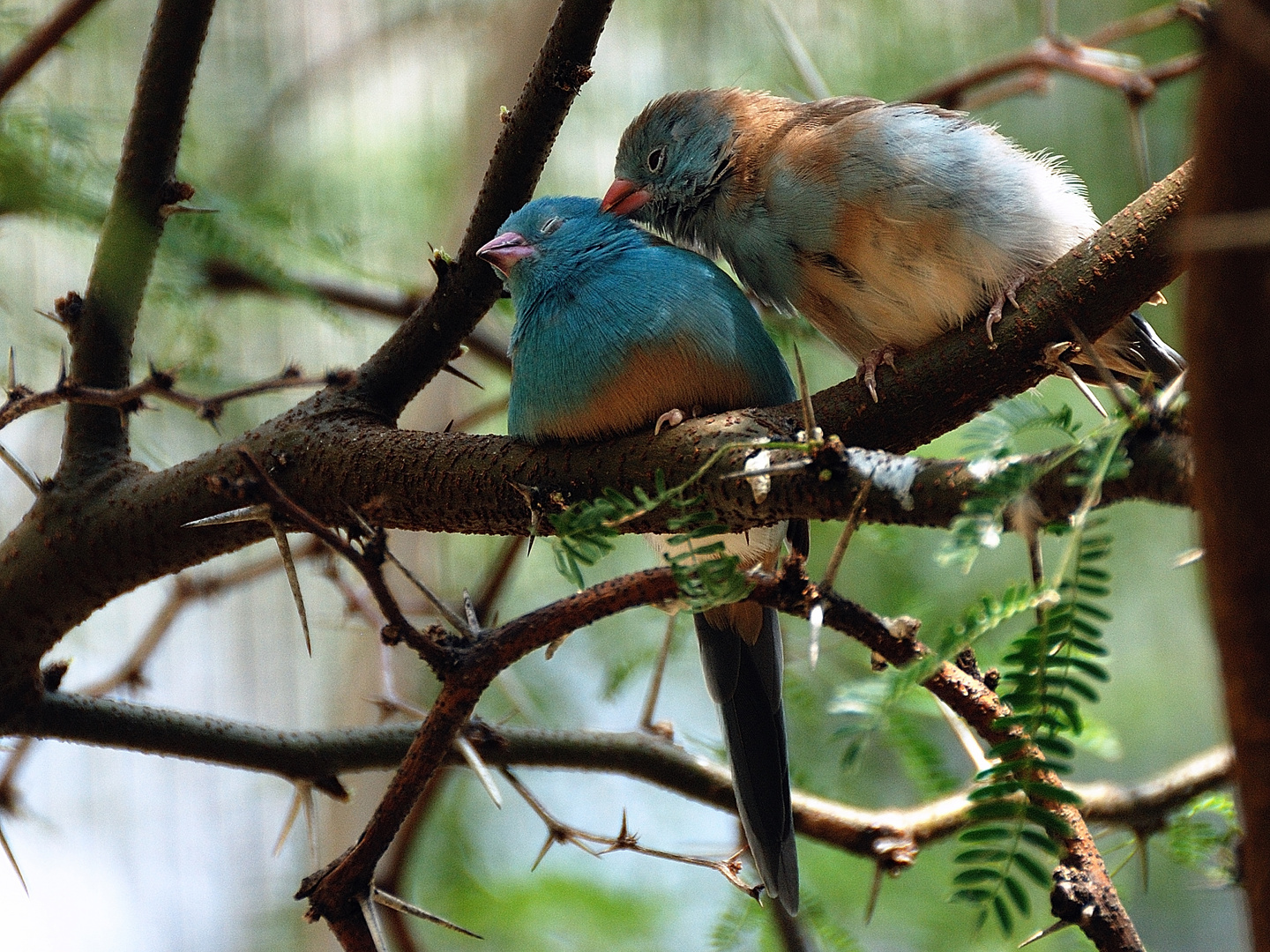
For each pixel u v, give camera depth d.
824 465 4.25
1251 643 2.50
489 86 10.57
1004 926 3.56
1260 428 2.40
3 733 5.56
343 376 5.48
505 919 9.40
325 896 4.57
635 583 4.58
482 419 9.06
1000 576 9.12
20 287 8.74
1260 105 2.20
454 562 10.82
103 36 9.73
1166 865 10.07
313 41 11.45
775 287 7.07
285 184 10.34
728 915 6.96
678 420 5.24
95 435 5.75
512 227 6.35
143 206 5.67
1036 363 5.13
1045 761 3.66
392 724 5.96
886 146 6.43
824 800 6.64
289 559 4.59
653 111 7.61
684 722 9.86
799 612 4.36
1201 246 2.21
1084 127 10.63
